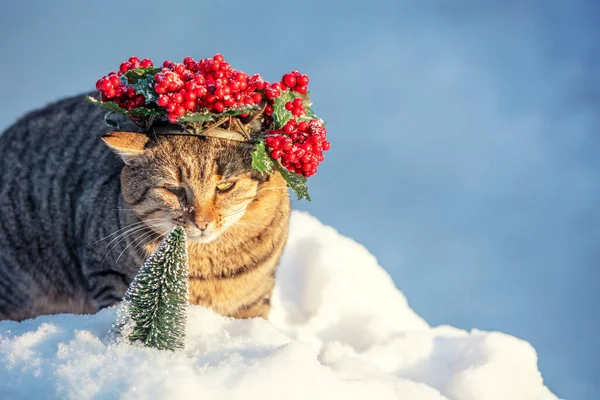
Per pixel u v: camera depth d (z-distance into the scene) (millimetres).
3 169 5422
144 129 4465
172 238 3797
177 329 3805
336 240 6793
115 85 4062
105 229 4875
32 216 5281
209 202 4426
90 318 4219
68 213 5219
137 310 3777
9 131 5648
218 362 3660
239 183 4477
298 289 6348
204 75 4031
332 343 5379
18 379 3559
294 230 6906
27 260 5301
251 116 4273
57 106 5699
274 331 4195
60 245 5254
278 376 3564
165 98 3887
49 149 5387
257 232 4762
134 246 4730
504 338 5012
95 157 5230
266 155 4133
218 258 4723
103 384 3441
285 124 4152
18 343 3754
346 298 6105
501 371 4758
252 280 4887
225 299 4887
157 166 4438
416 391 4250
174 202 4484
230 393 3463
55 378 3504
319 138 4141
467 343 5176
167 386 3387
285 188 4938
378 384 3848
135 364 3533
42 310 5414
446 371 5000
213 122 4266
